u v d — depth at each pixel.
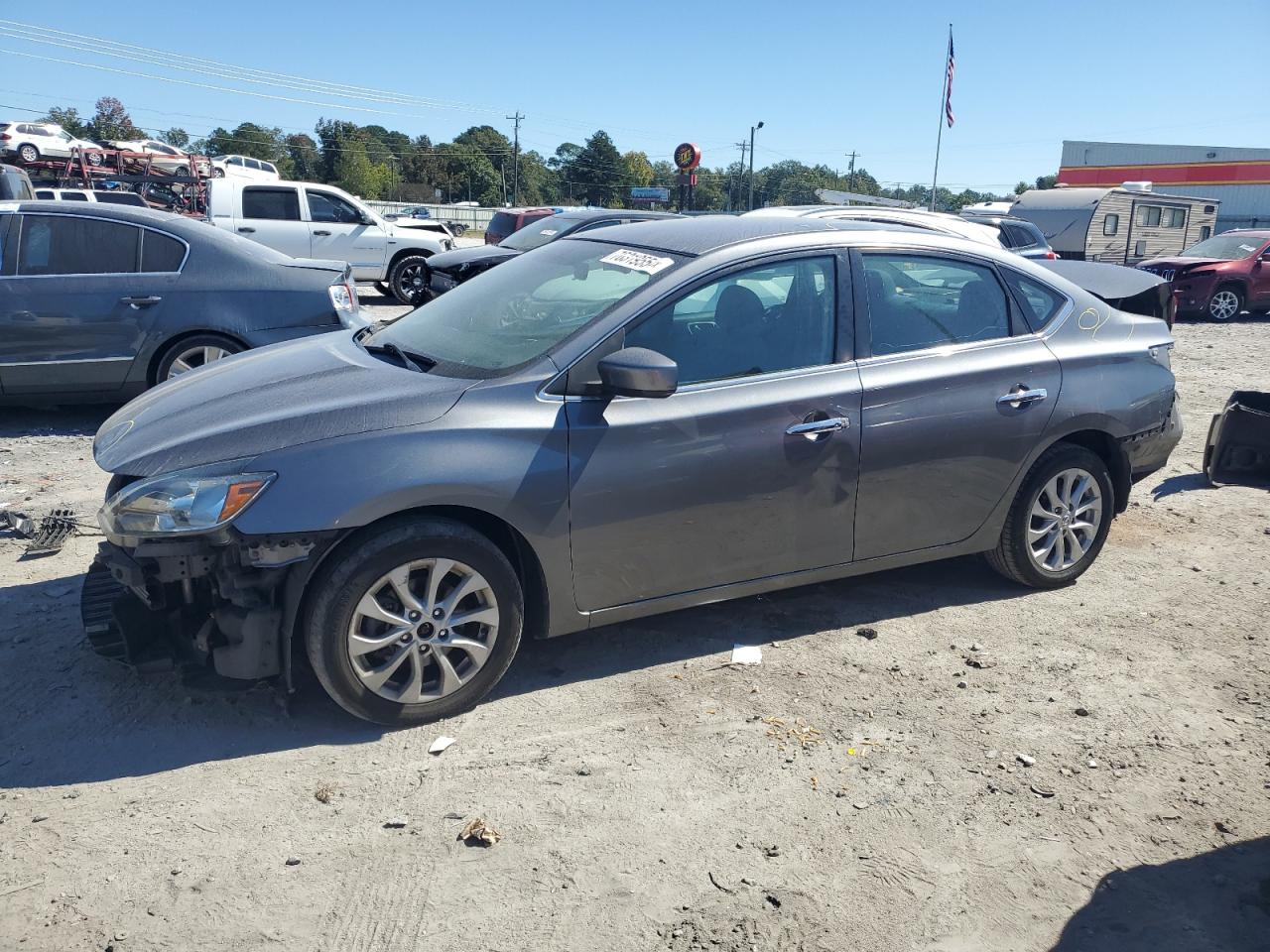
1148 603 4.63
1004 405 4.29
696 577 3.82
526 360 3.59
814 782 3.18
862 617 4.42
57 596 4.35
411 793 3.08
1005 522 4.51
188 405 3.63
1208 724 3.60
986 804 3.10
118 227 7.27
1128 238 29.62
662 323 3.69
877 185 119.69
